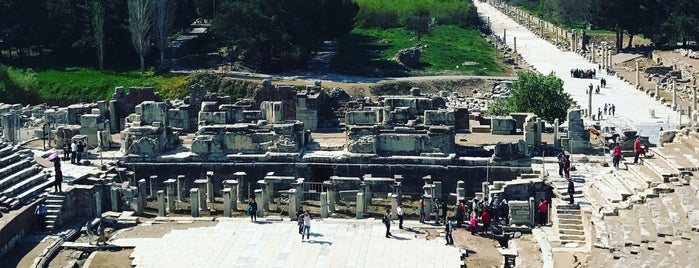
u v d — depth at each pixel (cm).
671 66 17588
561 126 11094
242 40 15975
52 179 8250
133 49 17188
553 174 8338
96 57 17225
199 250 7181
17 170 8100
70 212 7925
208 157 9000
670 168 7600
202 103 10200
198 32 19650
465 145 9225
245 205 8550
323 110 10725
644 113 13638
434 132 8788
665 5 19225
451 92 16025
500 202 7894
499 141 9444
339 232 7581
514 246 7212
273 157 8919
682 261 5691
